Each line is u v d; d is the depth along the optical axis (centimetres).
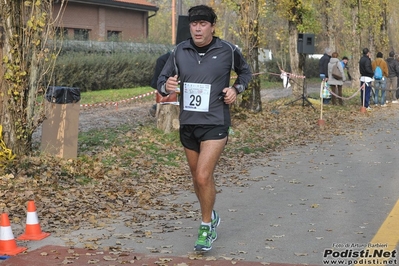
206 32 736
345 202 1022
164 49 4641
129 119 2320
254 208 992
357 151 1611
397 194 1078
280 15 3052
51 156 1262
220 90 748
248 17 2330
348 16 4872
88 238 818
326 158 1499
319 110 2697
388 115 2603
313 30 3059
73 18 4256
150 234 839
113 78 3712
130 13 4909
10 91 1181
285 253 748
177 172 1316
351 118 2458
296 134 1953
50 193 1058
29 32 1188
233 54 755
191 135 759
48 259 728
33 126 1229
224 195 1096
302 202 1029
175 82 743
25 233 823
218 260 721
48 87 1310
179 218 937
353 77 4394
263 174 1296
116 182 1187
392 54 3216
